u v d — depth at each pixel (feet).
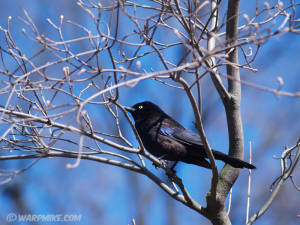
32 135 30.27
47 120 28.43
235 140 34.24
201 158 38.50
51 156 31.01
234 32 32.76
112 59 26.27
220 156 32.30
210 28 35.65
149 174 32.76
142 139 40.37
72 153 31.83
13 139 32.45
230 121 34.47
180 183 31.63
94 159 31.91
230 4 32.94
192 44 26.40
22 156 30.76
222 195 31.81
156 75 24.30
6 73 25.07
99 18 23.80
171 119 40.75
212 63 33.53
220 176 32.99
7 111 27.66
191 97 25.85
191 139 38.09
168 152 38.88
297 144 33.42
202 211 31.50
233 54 34.27
